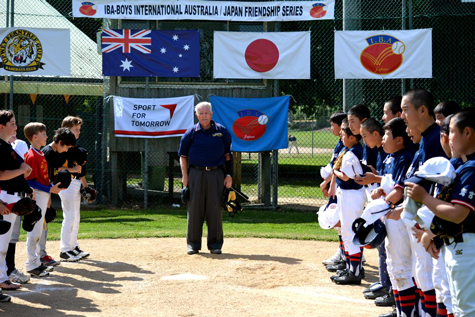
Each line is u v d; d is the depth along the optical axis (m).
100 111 12.84
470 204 3.02
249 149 11.54
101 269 6.49
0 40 10.93
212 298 5.28
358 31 10.82
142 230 9.20
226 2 11.16
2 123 4.97
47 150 6.57
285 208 11.91
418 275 3.97
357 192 5.68
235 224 9.96
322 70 16.11
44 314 4.76
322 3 11.10
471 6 14.17
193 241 7.41
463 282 3.13
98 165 12.57
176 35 11.37
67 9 16.64
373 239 4.22
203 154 7.30
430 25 14.48
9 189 5.24
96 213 11.17
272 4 11.16
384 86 14.48
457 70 14.51
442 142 3.49
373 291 5.25
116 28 11.84
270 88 11.87
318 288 5.67
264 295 5.40
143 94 11.85
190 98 11.59
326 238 8.44
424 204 3.22
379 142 5.07
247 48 11.23
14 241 5.85
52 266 6.44
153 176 14.37
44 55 11.03
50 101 14.69
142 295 5.39
